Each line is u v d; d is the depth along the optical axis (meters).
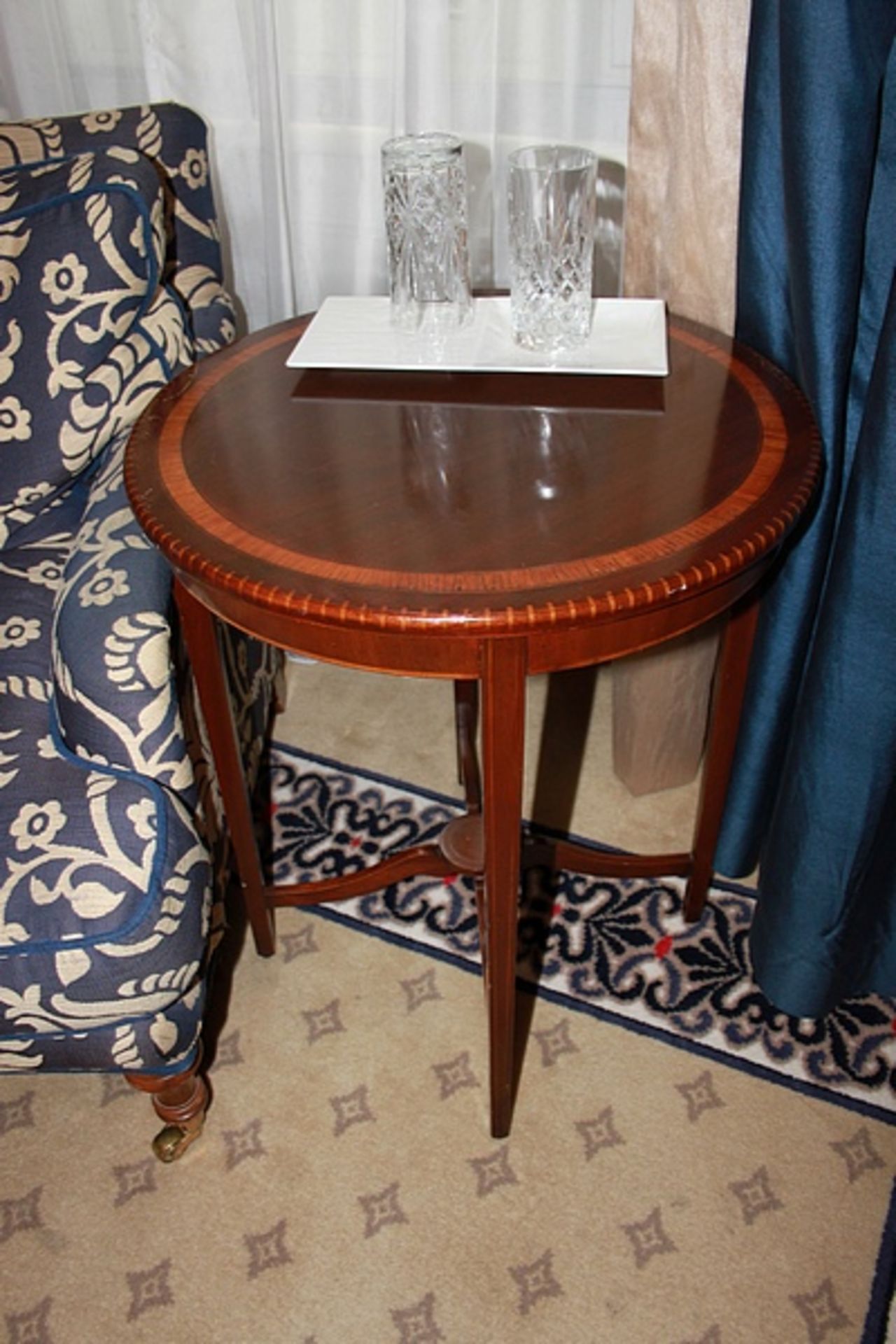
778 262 1.05
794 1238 1.06
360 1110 1.18
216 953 1.33
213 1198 1.11
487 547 0.82
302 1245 1.07
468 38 1.31
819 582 1.11
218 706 1.09
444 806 1.52
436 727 1.65
